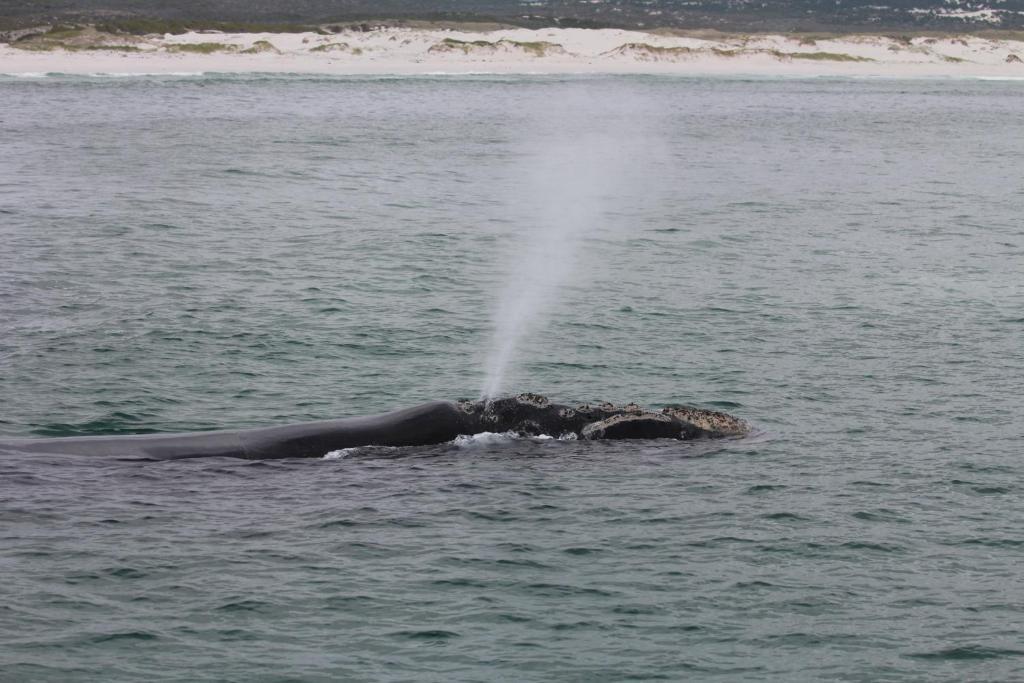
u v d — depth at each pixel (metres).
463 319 123.06
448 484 72.19
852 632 55.81
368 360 107.38
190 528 64.94
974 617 57.47
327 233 177.62
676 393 98.38
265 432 77.62
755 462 78.38
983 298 137.38
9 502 67.19
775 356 110.19
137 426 88.62
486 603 57.75
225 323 119.25
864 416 91.44
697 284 143.38
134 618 55.22
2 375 99.94
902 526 68.25
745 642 54.81
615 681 51.19
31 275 141.62
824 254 167.00
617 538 65.38
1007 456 81.69
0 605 55.78
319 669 51.47
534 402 81.62
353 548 63.12
